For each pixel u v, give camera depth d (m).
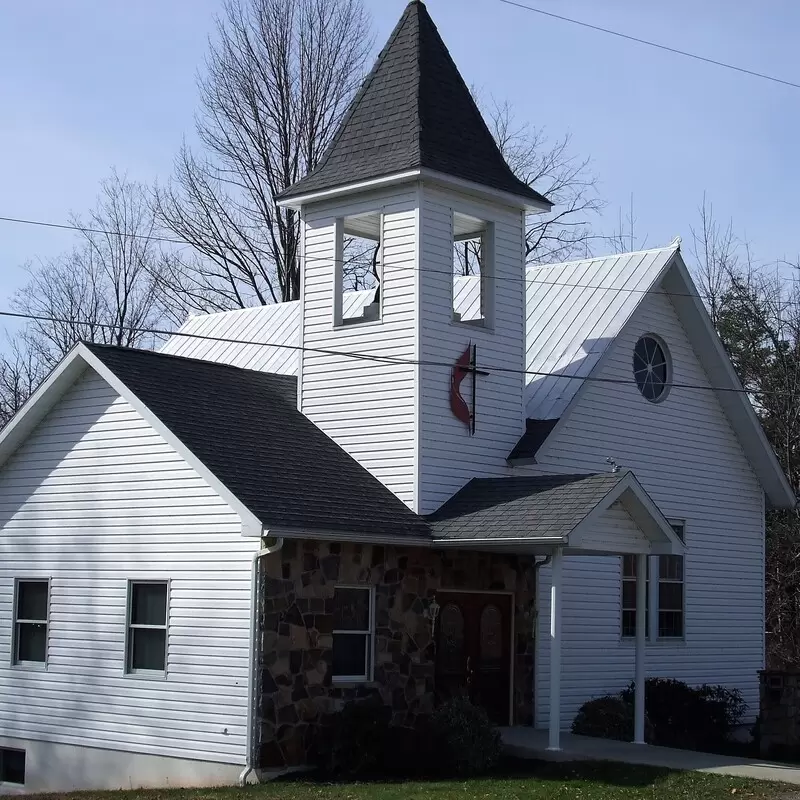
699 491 27.94
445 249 22.77
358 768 18.61
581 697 24.31
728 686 28.23
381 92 24.09
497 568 22.69
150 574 20.33
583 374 24.38
